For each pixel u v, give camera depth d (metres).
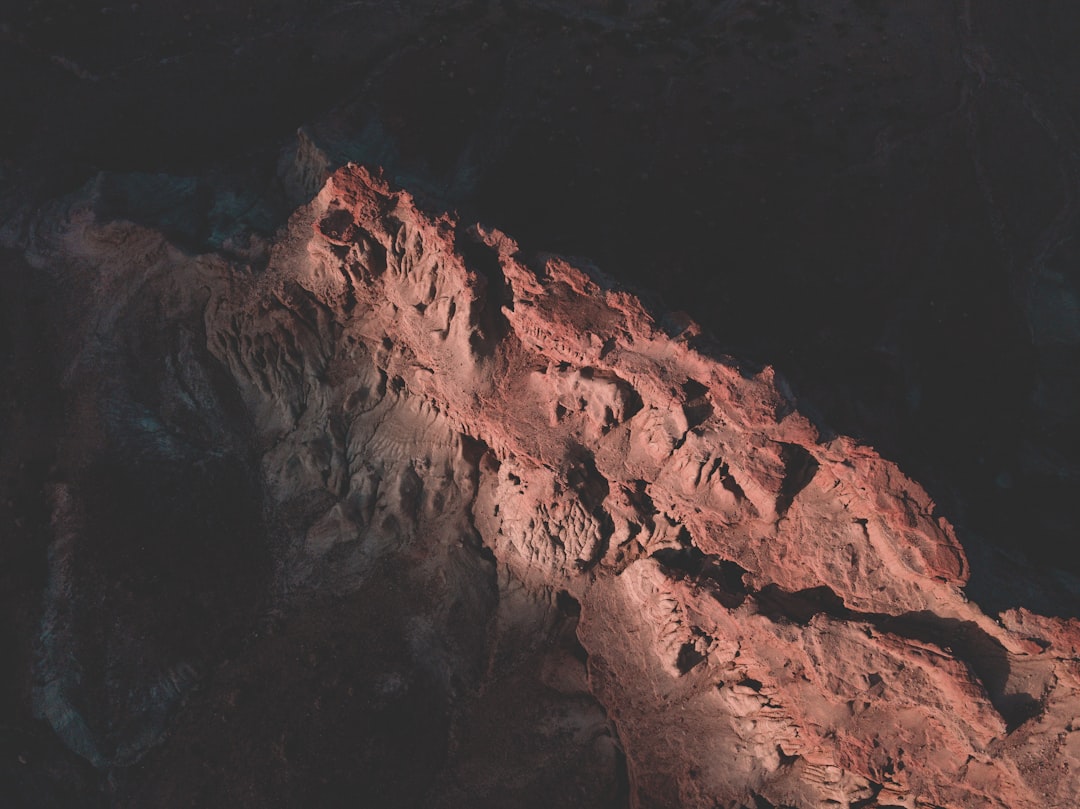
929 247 33.94
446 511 24.84
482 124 33.78
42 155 31.50
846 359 31.41
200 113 33.56
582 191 32.69
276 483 25.72
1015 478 30.70
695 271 31.88
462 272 21.97
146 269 26.64
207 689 23.98
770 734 21.45
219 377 26.23
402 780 22.73
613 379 21.75
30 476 25.22
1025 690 18.50
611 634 23.61
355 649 23.86
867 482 19.95
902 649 18.86
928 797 19.00
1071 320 34.06
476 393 22.94
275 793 22.19
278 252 25.00
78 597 24.00
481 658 24.14
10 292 27.58
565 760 23.08
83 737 23.08
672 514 22.42
